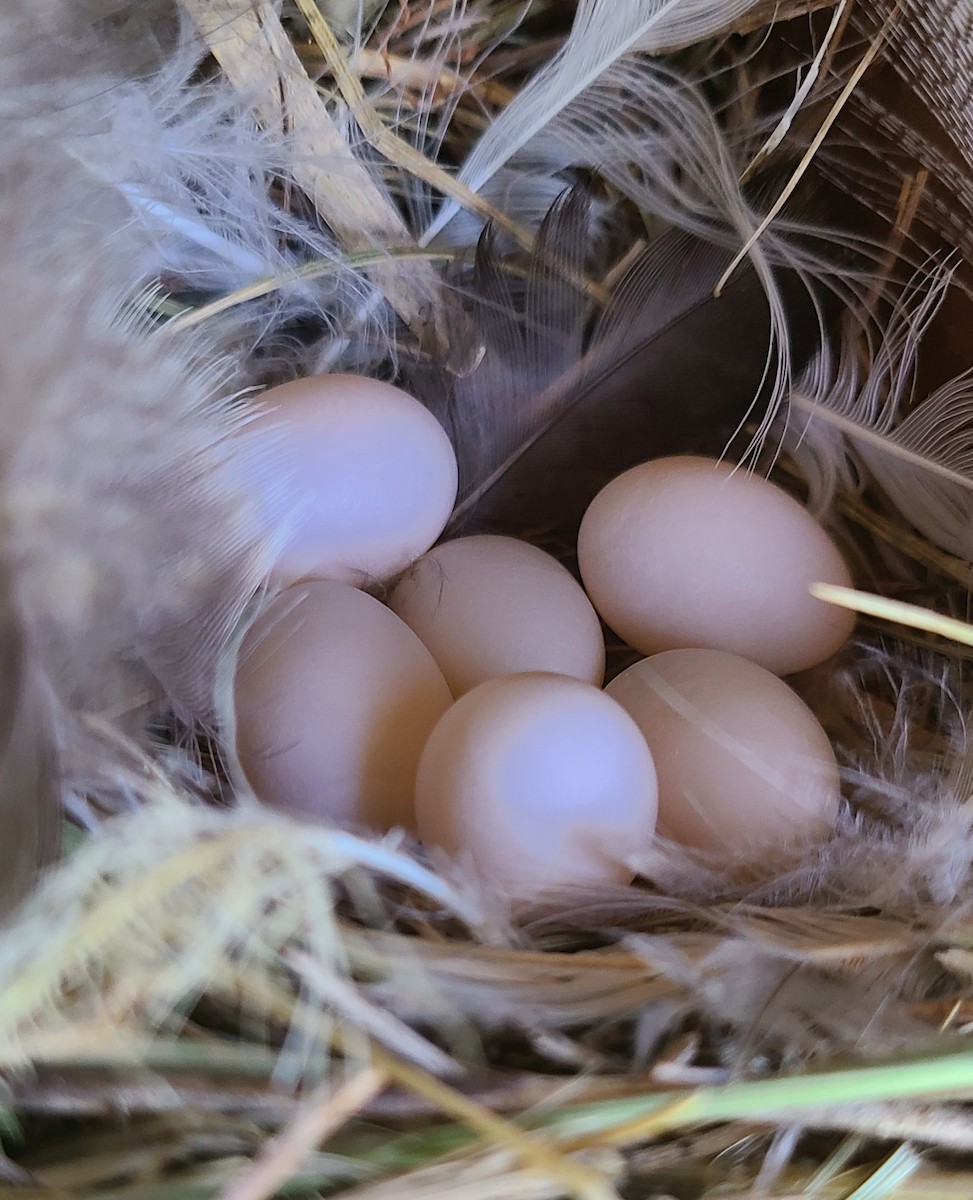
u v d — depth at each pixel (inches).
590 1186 2.9
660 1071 3.1
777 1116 3.0
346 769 3.7
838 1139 3.2
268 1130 3.0
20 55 3.6
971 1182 3.1
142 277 4.0
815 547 4.2
